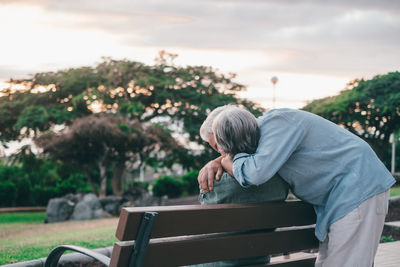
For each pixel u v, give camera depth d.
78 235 8.12
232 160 1.98
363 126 22.94
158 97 28.91
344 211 1.93
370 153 2.02
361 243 1.95
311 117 2.00
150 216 1.53
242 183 1.87
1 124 28.25
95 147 21.88
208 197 2.06
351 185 1.94
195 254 1.72
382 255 4.25
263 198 2.02
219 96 30.11
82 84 28.72
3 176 28.17
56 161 25.86
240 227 1.82
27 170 27.86
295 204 1.99
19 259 5.21
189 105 29.30
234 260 1.97
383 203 2.00
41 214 22.83
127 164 24.23
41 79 28.50
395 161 21.73
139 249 1.56
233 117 1.94
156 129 23.77
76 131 21.17
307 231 2.07
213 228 1.73
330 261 2.01
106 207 18.44
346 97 23.22
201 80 30.61
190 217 1.66
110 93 28.11
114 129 21.23
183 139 29.09
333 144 1.98
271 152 1.87
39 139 22.22
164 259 1.65
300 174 1.99
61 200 17.31
